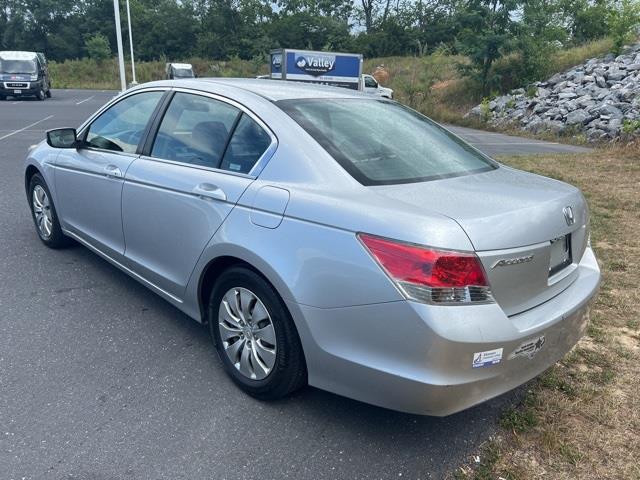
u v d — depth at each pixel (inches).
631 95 715.4
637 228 240.2
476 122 926.4
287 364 112.2
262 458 103.9
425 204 101.1
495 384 98.4
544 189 117.5
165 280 143.2
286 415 116.6
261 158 121.6
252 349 119.4
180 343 144.7
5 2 2847.0
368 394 101.2
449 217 95.6
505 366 97.7
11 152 430.9
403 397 96.4
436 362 92.3
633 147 471.5
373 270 96.3
